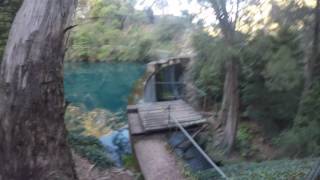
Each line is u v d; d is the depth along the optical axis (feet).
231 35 29.91
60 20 11.88
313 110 28.40
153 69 59.31
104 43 98.12
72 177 12.52
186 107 44.78
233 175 21.30
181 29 39.37
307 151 27.43
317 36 28.35
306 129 27.89
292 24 29.22
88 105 58.54
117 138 39.24
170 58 60.54
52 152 11.89
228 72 34.22
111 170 20.74
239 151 34.45
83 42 96.73
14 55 11.32
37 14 11.51
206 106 44.01
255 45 30.22
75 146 21.91
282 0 29.40
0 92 11.40
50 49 11.66
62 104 12.25
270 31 30.17
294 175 16.80
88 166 20.01
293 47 29.60
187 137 33.63
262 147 34.99
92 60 98.02
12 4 19.33
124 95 68.39
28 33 11.38
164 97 55.67
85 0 92.73
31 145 11.45
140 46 94.02
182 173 27.96
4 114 11.29
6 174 11.51
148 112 43.06
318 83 28.89
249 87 36.19
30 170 11.53
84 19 85.97
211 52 30.73
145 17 74.90
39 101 11.48
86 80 82.33
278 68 28.78
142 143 34.86
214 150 34.73
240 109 39.24
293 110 33.60
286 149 29.89
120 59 96.84
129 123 40.34
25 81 11.27
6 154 11.43
